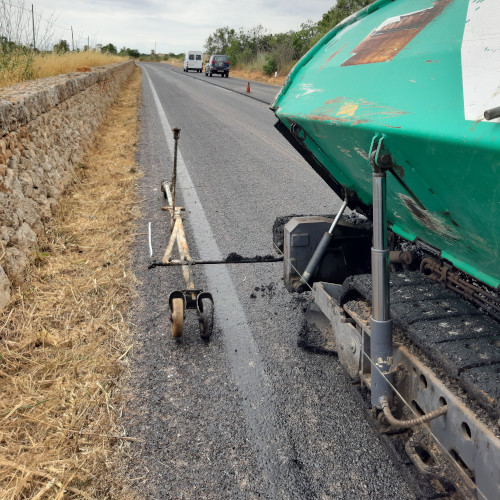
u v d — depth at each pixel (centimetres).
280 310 448
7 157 544
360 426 300
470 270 276
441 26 237
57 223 621
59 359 361
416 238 327
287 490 256
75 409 312
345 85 288
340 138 284
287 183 859
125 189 809
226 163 1011
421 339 237
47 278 485
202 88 2975
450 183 211
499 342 230
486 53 190
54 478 256
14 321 405
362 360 289
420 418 222
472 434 199
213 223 664
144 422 305
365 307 292
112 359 366
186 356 376
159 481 262
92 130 1209
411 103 217
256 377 351
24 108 629
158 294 471
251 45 5656
